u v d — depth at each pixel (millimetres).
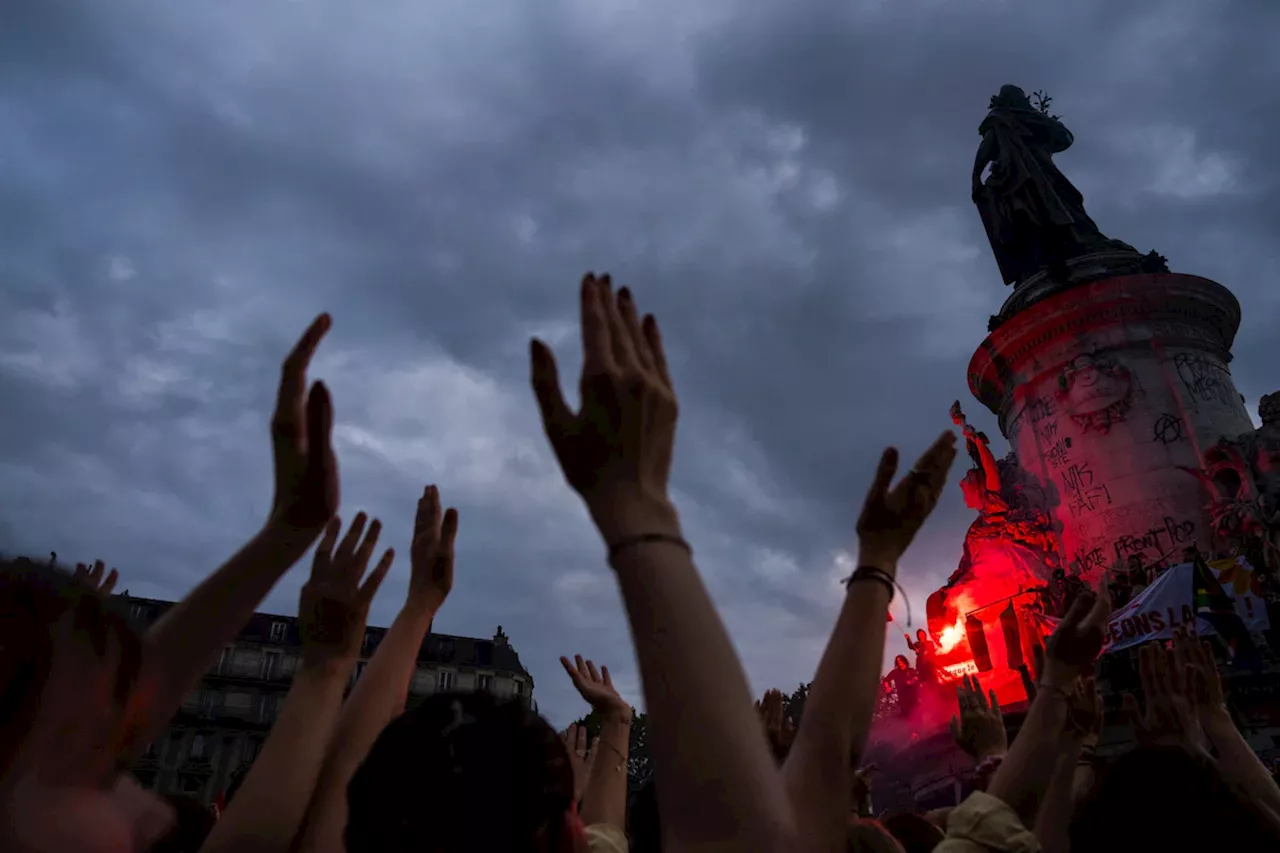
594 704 4461
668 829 1462
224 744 57750
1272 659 22484
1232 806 2660
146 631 1655
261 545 1929
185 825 3264
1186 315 32344
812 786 1909
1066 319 33094
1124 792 2752
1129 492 29797
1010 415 35219
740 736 1479
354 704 2805
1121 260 34906
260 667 60625
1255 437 27297
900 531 2289
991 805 3127
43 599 1397
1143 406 30812
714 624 1584
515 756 1967
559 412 1708
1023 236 38312
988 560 32656
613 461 1683
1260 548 25078
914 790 31797
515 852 1860
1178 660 4223
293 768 2430
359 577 2783
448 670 66438
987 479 35281
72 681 1363
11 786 1252
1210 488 28562
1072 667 3535
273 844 2279
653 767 1516
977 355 36438
